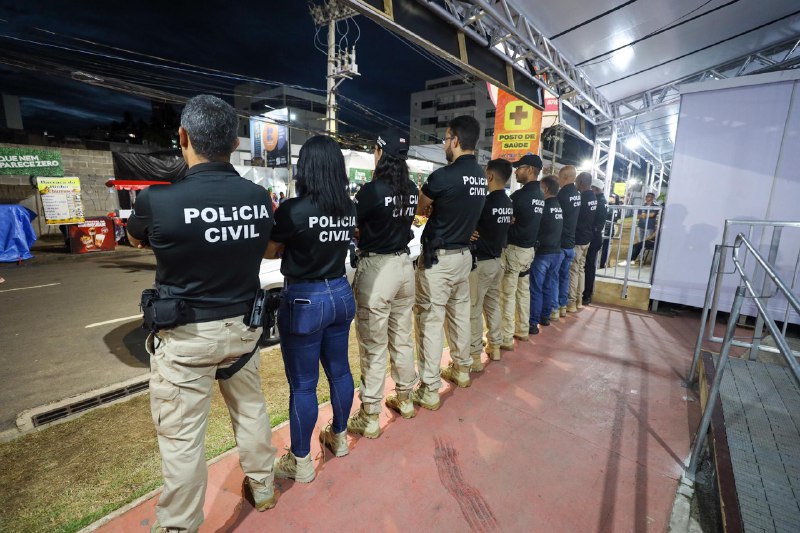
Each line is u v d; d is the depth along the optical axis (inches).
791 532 60.8
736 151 172.6
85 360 152.3
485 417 101.4
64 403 116.2
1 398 123.9
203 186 52.8
